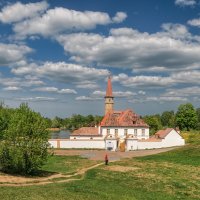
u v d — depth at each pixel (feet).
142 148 347.97
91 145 347.77
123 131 368.68
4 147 168.25
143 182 162.40
